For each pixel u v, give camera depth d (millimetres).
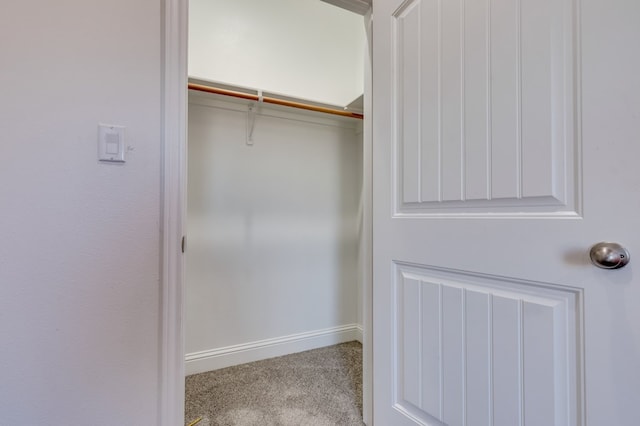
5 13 788
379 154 1209
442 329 976
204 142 1947
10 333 794
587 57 670
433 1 999
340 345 2354
